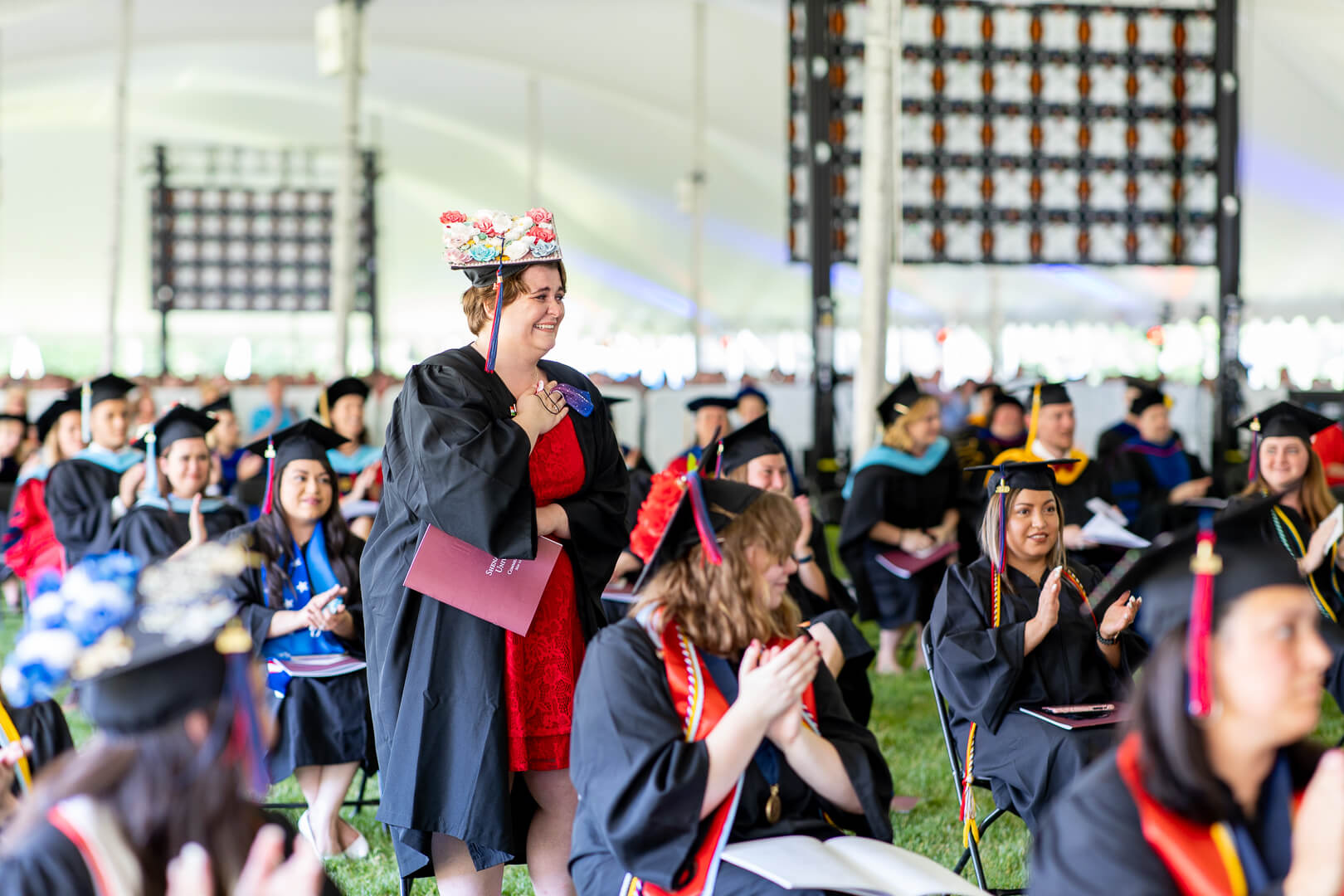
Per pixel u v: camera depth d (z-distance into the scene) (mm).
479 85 23766
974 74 9594
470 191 29609
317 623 4230
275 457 4555
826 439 9742
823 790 2533
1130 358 16859
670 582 2576
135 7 20219
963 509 7574
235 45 22078
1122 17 9664
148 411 11523
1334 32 14781
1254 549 1786
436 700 3127
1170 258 9773
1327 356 15156
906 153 9562
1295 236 18203
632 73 21828
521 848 3395
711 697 2510
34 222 28953
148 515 5891
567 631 3305
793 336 19406
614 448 3541
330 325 28406
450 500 3006
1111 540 5863
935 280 20094
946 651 3756
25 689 1665
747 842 2471
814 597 5672
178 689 1680
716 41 20688
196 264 21828
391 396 16781
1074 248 9711
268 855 1681
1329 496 5332
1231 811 1753
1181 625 1789
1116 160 9719
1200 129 9750
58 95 25625
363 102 25516
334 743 4387
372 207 22141
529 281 3258
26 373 17766
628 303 28922
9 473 10398
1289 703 1725
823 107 9492
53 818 1655
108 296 15555
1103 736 3496
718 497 2596
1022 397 10172
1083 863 1777
